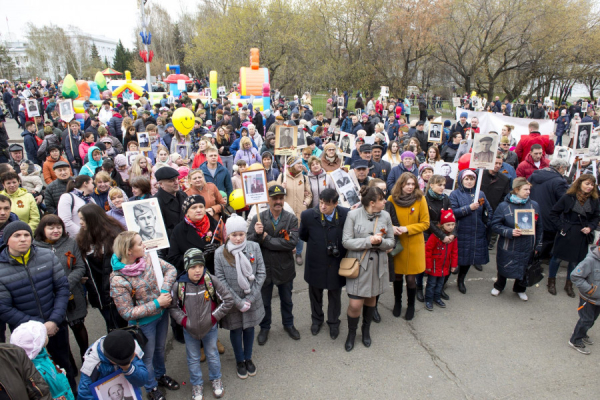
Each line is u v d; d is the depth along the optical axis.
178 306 3.69
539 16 28.19
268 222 4.65
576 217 5.64
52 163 7.70
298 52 35.00
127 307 3.45
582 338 4.68
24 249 3.37
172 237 4.32
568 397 3.89
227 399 3.84
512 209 5.55
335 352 4.59
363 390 3.97
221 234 4.66
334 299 4.82
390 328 5.09
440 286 5.56
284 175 6.64
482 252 5.89
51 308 3.59
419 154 8.74
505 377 4.17
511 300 5.82
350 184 5.78
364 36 33.09
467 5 29.62
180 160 7.50
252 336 4.12
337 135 14.23
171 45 63.16
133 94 26.55
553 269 5.97
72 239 4.09
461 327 5.10
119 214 4.97
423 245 5.08
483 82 33.38
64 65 76.81
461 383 4.07
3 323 3.86
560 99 35.66
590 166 7.54
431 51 31.06
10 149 7.45
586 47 28.75
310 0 33.75
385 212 4.58
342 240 4.54
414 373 4.22
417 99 30.36
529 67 31.02
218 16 41.03
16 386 2.50
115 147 10.30
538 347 4.68
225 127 10.47
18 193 5.60
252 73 22.39
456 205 5.81
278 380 4.11
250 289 3.97
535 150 7.36
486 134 5.54
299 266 6.86
